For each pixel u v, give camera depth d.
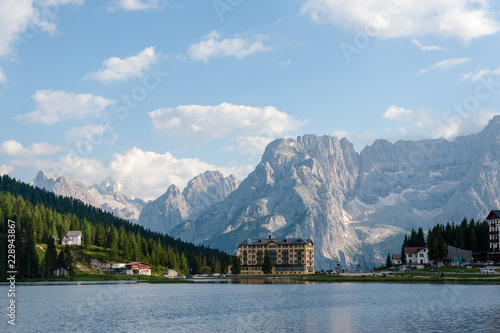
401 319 112.19
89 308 141.62
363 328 102.00
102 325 110.38
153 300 166.00
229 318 119.75
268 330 102.12
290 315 123.06
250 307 142.25
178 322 114.12
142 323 112.94
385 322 108.62
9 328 107.12
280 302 154.62
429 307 131.00
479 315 114.88
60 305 149.12
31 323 113.44
